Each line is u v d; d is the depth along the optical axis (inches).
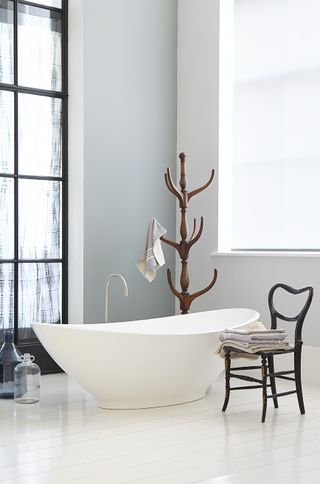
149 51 245.4
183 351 181.8
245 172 241.4
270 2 233.6
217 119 240.7
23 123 225.1
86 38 229.9
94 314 231.8
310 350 215.5
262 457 143.7
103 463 139.4
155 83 247.1
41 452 146.3
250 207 240.1
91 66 231.1
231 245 245.0
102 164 233.5
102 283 233.6
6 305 222.4
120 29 237.9
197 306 246.8
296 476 132.3
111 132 235.6
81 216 229.8
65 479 130.0
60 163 233.6
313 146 223.0
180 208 242.7
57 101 232.8
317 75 222.1
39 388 191.5
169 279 223.1
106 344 174.9
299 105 226.8
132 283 240.1
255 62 238.2
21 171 224.8
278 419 174.2
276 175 232.8
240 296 234.5
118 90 237.6
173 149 252.4
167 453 146.1
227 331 182.7
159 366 180.7
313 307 215.3
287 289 189.3
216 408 185.3
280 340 176.7
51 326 175.6
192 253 248.2
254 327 184.7
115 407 183.9
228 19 243.4
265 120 235.9
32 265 227.5
